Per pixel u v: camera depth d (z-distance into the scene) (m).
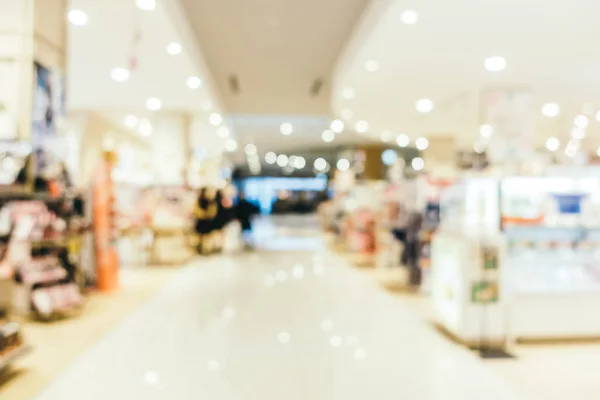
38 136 4.68
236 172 33.19
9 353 3.66
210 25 6.75
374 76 8.19
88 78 8.48
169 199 10.30
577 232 4.83
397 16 5.62
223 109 12.03
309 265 10.18
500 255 4.53
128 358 4.18
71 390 3.47
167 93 9.53
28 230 5.38
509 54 7.02
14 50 4.53
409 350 4.44
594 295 4.65
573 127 13.11
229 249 13.39
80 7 5.53
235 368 3.93
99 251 7.17
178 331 5.05
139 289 7.41
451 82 8.55
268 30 6.89
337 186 16.27
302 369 3.91
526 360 4.17
